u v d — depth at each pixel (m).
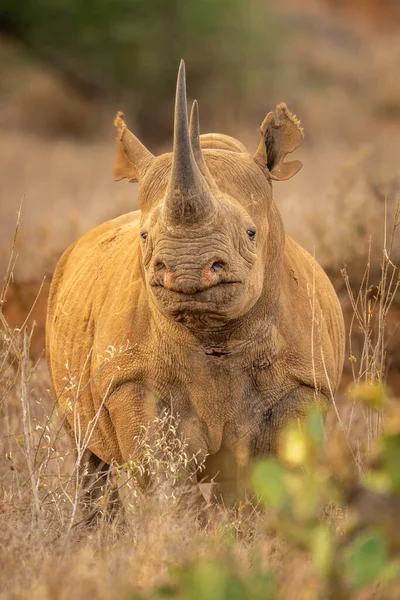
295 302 21.55
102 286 23.03
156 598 14.05
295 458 13.78
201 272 17.61
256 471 13.58
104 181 69.06
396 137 102.62
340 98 120.50
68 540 18.39
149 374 20.94
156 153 106.25
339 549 13.88
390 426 13.66
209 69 123.38
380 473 13.91
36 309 36.69
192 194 17.56
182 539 17.86
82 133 116.44
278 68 127.56
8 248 43.12
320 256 36.88
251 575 14.92
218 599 12.72
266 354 20.67
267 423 20.97
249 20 125.00
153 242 18.12
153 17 122.56
